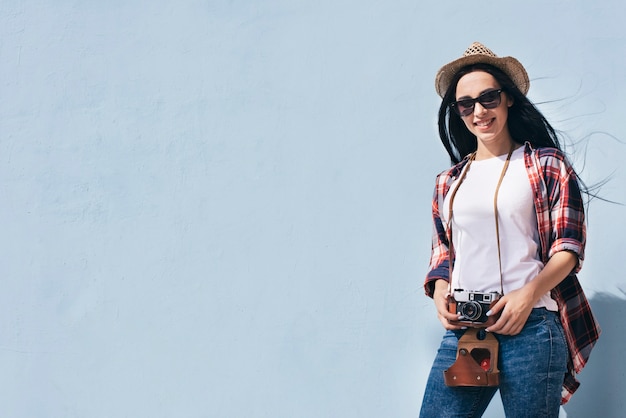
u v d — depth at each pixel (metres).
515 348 2.92
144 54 4.12
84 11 4.18
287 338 3.89
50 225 4.12
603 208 3.60
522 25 3.74
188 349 3.97
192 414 3.94
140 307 4.03
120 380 4.01
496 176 3.12
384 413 3.76
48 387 4.05
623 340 3.54
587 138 3.65
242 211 3.98
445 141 3.41
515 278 3.00
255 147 3.99
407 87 3.85
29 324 4.09
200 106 4.06
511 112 3.23
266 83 4.00
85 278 4.08
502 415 3.62
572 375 3.14
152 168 4.08
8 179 4.16
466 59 3.24
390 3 3.89
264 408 3.88
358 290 3.83
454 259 3.19
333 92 3.93
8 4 4.23
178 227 4.03
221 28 4.06
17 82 4.20
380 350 3.79
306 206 3.92
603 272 3.58
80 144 4.14
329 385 3.83
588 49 3.68
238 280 3.96
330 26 3.95
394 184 3.83
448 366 3.08
